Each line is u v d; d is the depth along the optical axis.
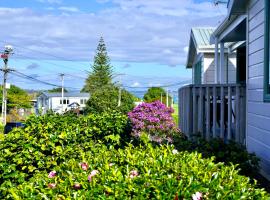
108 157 4.34
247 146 9.32
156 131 9.70
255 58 8.66
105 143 7.75
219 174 3.56
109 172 3.56
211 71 19.27
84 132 7.50
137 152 4.38
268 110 7.59
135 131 9.09
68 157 5.97
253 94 8.82
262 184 7.00
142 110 9.98
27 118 9.14
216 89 10.38
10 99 69.56
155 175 3.43
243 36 12.99
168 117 10.03
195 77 23.58
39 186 3.56
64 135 6.39
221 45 14.31
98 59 60.56
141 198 3.08
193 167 3.70
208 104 10.37
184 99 12.09
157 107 10.15
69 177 3.54
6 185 5.11
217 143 7.44
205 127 10.71
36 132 6.47
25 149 5.82
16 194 3.39
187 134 10.83
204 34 20.03
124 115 9.84
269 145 7.54
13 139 5.95
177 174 3.58
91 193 3.17
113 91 43.69
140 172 3.73
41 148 5.86
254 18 8.75
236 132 10.10
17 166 5.72
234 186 3.35
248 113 9.31
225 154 7.19
